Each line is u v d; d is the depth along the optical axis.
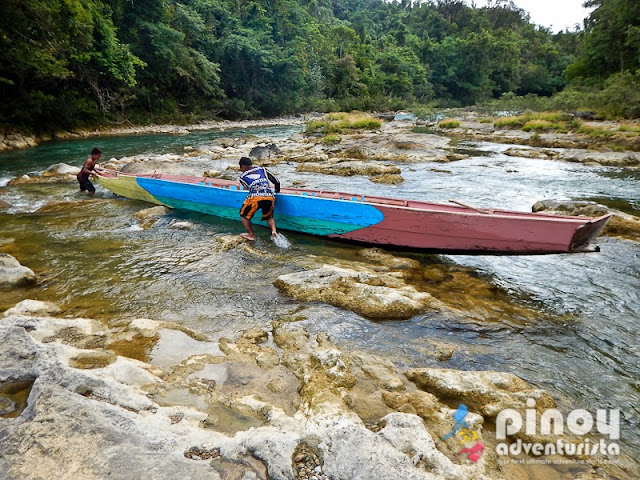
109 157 13.84
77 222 6.46
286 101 42.28
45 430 1.98
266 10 42.03
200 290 4.14
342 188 9.12
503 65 68.06
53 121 20.14
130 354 2.99
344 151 14.72
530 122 22.86
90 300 3.88
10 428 2.00
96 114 23.22
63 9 16.67
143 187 7.52
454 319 3.66
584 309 3.92
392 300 3.70
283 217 6.02
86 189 8.41
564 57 74.19
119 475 1.78
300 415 2.35
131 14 25.22
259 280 4.41
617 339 3.42
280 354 3.09
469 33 73.44
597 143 15.66
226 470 1.88
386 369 2.90
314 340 3.27
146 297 3.97
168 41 27.42
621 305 4.00
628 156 12.90
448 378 2.73
